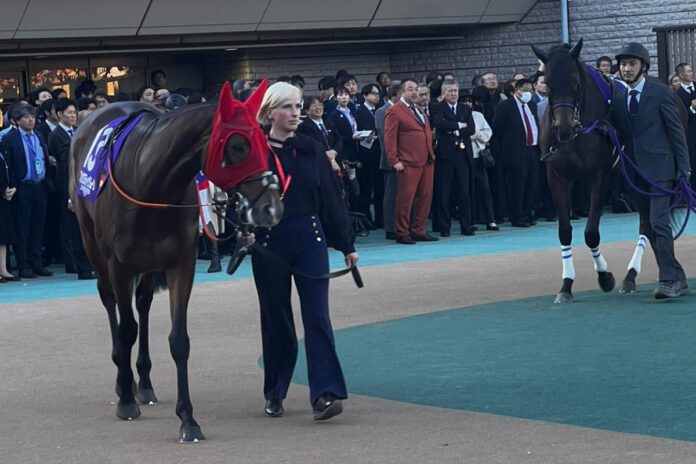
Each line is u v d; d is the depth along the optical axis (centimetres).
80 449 679
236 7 2125
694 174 1908
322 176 743
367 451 646
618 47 2328
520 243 1650
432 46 2459
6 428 736
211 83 2364
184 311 711
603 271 1166
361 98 1947
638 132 1100
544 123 1157
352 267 746
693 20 2262
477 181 1825
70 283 1464
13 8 1942
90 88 1889
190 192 710
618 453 618
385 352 934
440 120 1750
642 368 827
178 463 639
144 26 2073
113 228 723
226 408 773
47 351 998
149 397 801
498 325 1029
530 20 2400
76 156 844
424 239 1727
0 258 1498
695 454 611
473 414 722
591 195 1164
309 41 2303
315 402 720
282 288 739
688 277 1241
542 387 787
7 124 2123
